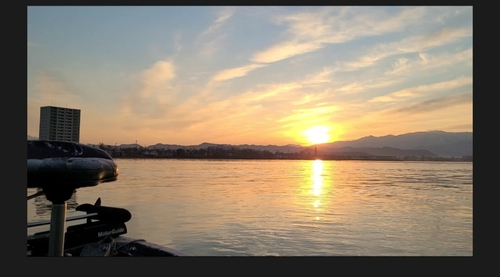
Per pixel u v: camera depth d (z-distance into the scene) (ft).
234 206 101.50
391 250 55.67
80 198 108.37
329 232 66.80
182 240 57.88
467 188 163.32
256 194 133.80
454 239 64.08
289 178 226.58
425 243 60.70
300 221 78.28
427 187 166.50
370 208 101.35
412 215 90.02
